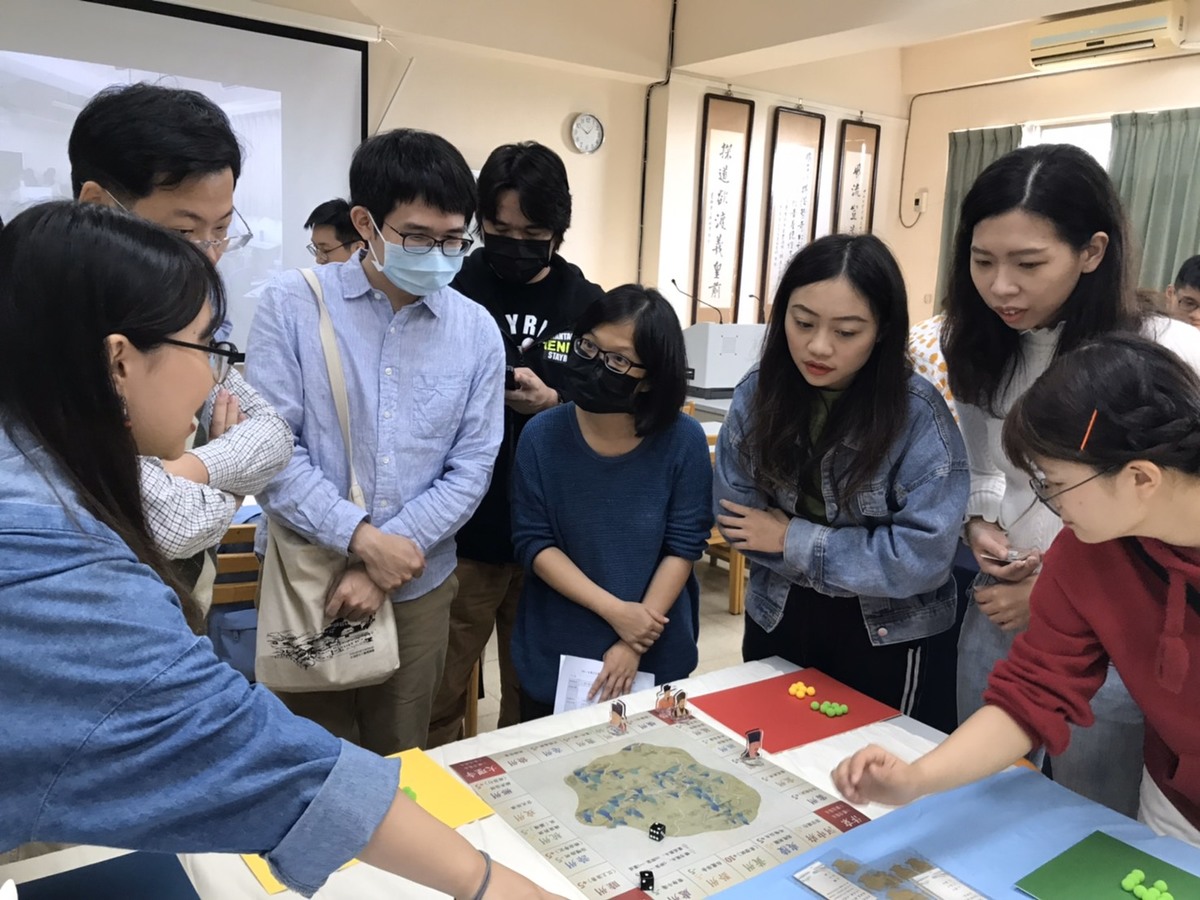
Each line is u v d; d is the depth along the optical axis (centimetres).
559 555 162
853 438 138
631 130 462
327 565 147
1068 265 131
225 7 330
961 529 147
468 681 220
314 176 365
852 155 536
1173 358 87
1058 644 107
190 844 65
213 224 127
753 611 160
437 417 156
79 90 313
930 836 99
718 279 493
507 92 416
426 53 390
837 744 125
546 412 169
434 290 151
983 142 513
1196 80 425
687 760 118
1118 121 450
